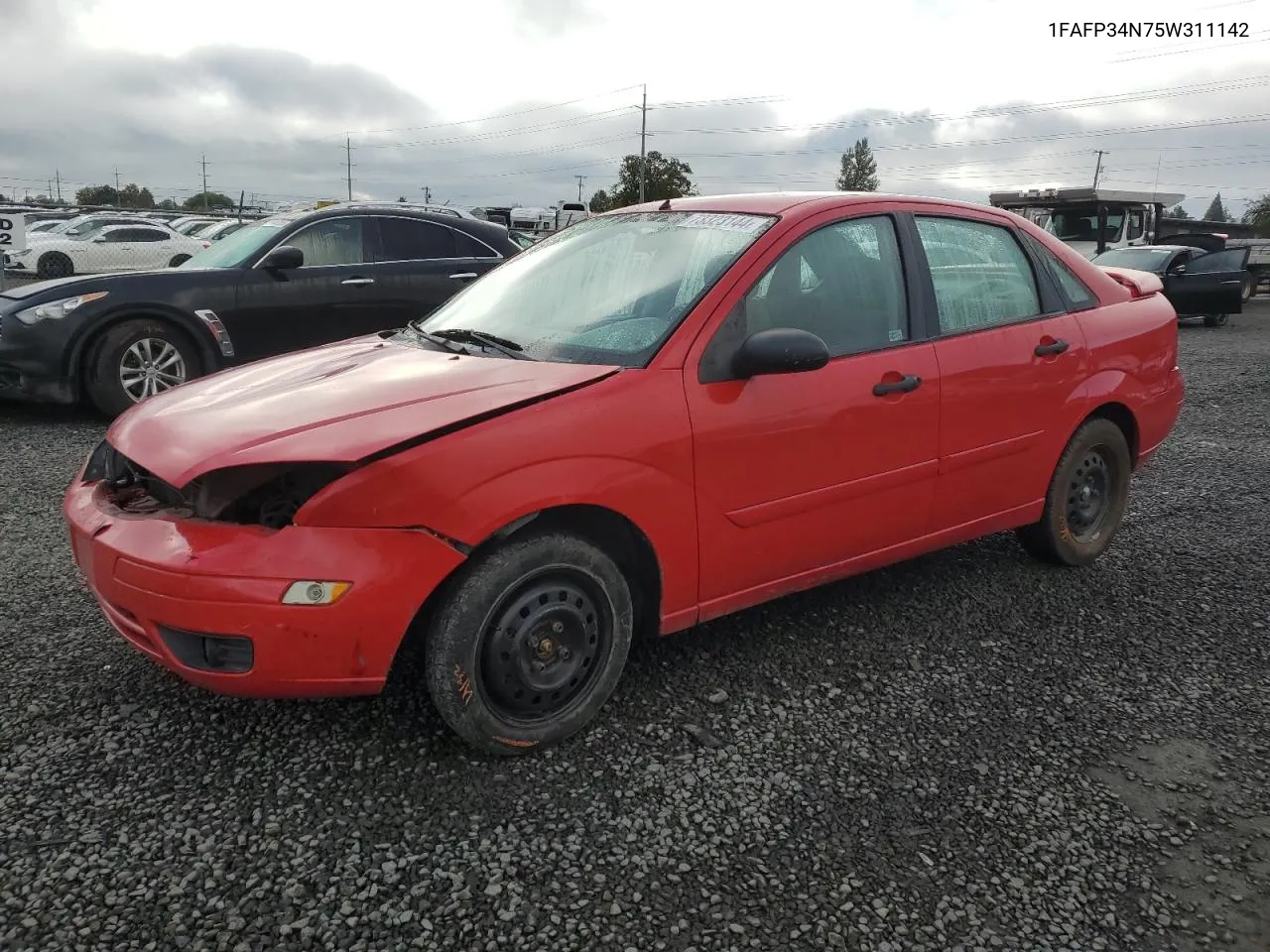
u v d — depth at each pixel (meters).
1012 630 3.93
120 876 2.34
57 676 3.28
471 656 2.75
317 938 2.18
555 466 2.79
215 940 2.16
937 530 3.91
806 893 2.39
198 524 2.68
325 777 2.76
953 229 4.04
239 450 2.63
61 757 2.82
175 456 2.74
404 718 3.08
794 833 2.61
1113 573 4.59
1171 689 3.48
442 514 2.62
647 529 3.00
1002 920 2.33
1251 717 3.31
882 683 3.45
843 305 3.56
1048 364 4.14
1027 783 2.88
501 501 2.69
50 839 2.46
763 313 3.31
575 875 2.42
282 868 2.39
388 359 3.38
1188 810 2.79
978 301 4.02
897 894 2.40
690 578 3.17
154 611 2.61
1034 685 3.47
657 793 2.76
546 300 3.65
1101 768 2.98
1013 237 4.26
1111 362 4.44
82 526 2.88
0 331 7.06
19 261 21.53
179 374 7.53
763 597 3.44
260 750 2.88
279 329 7.85
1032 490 4.25
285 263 7.73
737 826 2.63
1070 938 2.29
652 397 3.00
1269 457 7.08
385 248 8.36
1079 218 22.52
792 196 3.78
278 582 2.53
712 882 2.41
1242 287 19.08
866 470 3.55
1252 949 2.27
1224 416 8.82
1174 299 18.39
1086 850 2.60
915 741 3.08
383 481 2.57
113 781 2.71
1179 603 4.25
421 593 2.63
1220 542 5.07
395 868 2.41
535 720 2.92
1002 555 4.78
